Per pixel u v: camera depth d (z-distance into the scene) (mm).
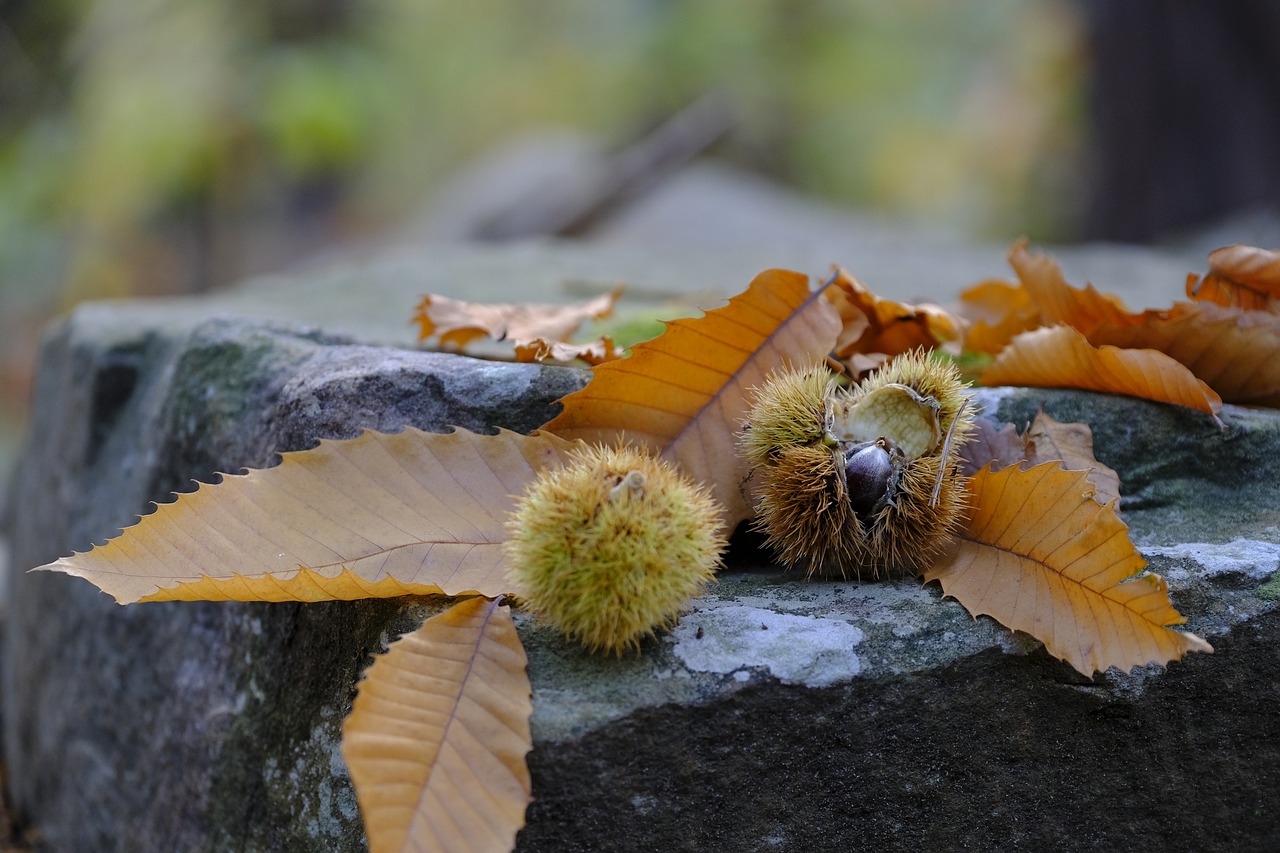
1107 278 1272
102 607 868
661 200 2873
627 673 656
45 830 917
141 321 950
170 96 2584
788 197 3174
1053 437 733
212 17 2664
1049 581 667
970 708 673
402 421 735
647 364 692
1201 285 799
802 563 718
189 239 2854
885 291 1157
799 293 700
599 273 1349
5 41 2338
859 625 676
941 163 4672
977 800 678
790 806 664
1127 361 742
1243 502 748
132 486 865
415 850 608
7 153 2410
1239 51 2461
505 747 629
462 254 1517
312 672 714
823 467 675
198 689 779
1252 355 758
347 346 781
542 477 652
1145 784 687
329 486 673
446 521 674
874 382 695
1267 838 694
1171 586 690
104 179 2562
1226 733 688
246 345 810
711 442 700
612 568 628
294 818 707
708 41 4551
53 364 1054
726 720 656
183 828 769
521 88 4703
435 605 672
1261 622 688
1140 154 2641
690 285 1228
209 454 802
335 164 3064
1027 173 4145
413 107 4043
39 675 941
